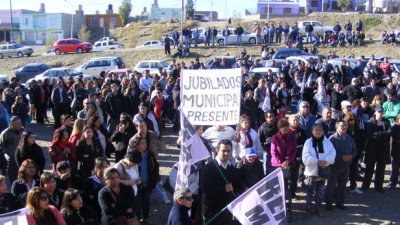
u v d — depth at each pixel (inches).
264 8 3021.7
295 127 394.0
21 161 358.9
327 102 617.9
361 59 1060.5
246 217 253.3
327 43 1697.8
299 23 1820.9
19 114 632.4
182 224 256.2
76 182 331.0
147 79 826.2
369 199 423.2
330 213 388.5
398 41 1686.8
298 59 1066.7
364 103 458.9
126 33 2947.8
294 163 374.9
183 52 1697.8
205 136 381.4
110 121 548.4
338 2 3011.8
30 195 247.3
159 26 2760.8
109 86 679.1
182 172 286.5
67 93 736.3
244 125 376.2
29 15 3393.2
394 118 494.9
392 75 879.7
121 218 285.7
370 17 2268.7
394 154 438.0
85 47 1977.1
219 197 289.3
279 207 253.1
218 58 1182.9
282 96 644.1
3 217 225.9
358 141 429.7
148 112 469.7
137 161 324.2
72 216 276.4
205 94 316.5
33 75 1440.7
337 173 386.9
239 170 311.1
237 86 316.8
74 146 372.8
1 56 2026.3
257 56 1635.1
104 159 315.0
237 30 1763.0
